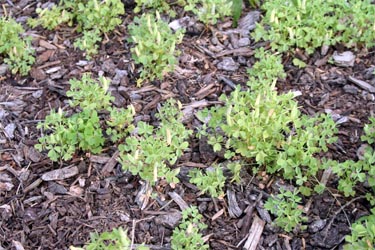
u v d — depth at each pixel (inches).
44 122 39.7
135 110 41.1
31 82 43.6
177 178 36.2
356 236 31.5
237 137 36.0
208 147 38.4
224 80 42.9
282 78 42.7
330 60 43.8
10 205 36.7
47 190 37.4
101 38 45.7
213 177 36.0
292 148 35.5
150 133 37.3
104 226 35.5
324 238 34.6
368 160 35.4
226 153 36.4
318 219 35.3
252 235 35.0
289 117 36.4
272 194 36.4
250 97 37.6
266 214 35.7
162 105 41.4
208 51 45.0
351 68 43.6
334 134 39.6
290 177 36.4
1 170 38.5
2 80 43.9
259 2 48.2
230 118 35.5
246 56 44.5
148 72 42.9
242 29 46.4
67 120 39.0
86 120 38.7
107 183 37.5
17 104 42.2
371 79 42.8
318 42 43.3
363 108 41.2
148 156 35.2
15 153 39.4
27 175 38.2
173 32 45.9
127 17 47.4
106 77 43.4
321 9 43.6
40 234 35.4
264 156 35.7
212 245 34.7
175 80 43.1
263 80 39.8
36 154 39.1
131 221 35.7
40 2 49.6
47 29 47.3
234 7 46.0
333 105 41.4
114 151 38.9
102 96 39.4
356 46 44.4
